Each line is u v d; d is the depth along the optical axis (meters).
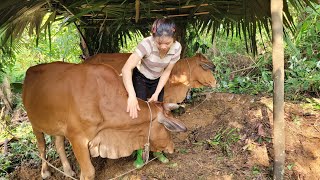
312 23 5.49
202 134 4.20
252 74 6.51
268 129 4.03
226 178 3.43
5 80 6.68
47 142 5.04
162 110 3.25
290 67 5.63
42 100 3.31
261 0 3.91
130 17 4.25
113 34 4.83
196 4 4.04
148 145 3.27
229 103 4.73
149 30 4.85
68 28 6.85
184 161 3.67
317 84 5.11
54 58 7.66
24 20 4.10
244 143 3.91
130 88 3.00
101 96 3.15
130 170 3.41
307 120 4.17
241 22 4.54
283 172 3.21
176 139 4.14
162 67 3.29
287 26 4.18
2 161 4.92
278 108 3.09
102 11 4.05
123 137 3.22
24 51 7.85
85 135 3.16
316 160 3.62
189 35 5.25
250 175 3.44
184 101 5.00
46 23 3.96
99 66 3.28
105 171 3.70
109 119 3.15
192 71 4.57
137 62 3.07
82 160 3.21
